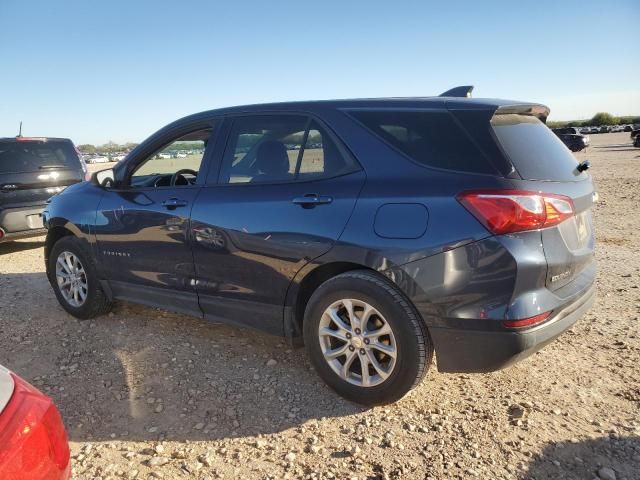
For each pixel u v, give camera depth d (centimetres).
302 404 324
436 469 261
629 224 886
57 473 164
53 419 171
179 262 385
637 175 1712
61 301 477
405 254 283
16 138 768
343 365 321
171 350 402
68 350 408
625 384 335
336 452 277
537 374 351
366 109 325
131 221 409
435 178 286
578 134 3491
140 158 428
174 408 324
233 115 379
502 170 274
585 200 307
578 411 307
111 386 352
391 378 299
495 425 295
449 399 323
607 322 436
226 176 368
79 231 449
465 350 280
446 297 277
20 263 721
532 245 270
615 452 270
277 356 389
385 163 304
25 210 752
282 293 336
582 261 307
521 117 320
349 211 303
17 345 418
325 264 314
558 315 286
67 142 836
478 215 269
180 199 381
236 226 346
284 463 270
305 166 333
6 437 152
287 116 350
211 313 382
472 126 288
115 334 436
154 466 270
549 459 266
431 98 320
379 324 305
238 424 305
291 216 324
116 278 434
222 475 262
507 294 268
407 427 296
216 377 360
